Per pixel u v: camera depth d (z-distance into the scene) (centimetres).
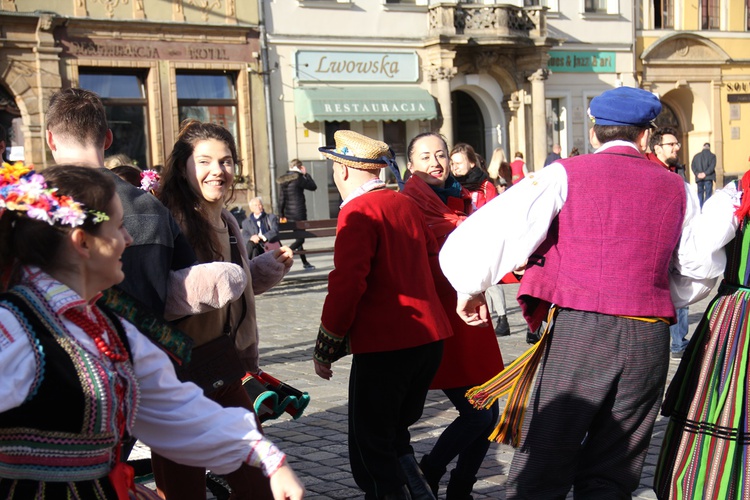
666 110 3053
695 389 385
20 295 220
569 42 2756
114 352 229
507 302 1225
